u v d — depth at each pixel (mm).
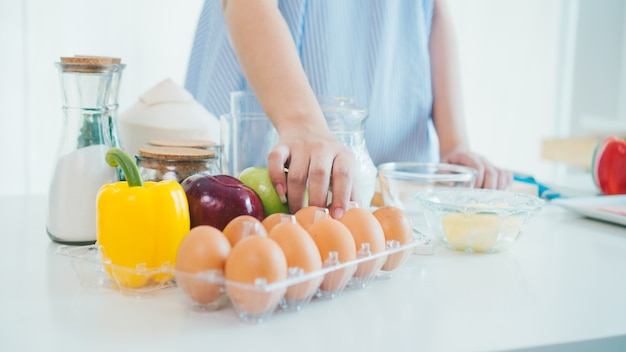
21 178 2225
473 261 814
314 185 753
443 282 720
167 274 650
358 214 690
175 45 2322
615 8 2809
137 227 634
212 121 1090
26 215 983
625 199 1157
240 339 544
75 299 626
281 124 860
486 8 2699
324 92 1325
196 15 2324
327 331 567
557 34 2781
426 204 879
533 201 893
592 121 2678
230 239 626
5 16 2119
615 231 1016
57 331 546
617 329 590
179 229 655
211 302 599
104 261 651
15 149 2207
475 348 538
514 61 2770
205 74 1471
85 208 794
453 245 864
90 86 782
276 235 608
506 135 2830
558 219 1094
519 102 2812
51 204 806
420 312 621
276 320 591
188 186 727
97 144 800
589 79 2846
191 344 530
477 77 2750
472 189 970
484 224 827
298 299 605
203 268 580
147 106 1055
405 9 1390
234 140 977
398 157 1463
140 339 537
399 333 566
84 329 553
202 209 708
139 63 2299
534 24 2754
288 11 1288
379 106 1386
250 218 645
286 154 779
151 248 642
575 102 2855
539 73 2807
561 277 751
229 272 573
